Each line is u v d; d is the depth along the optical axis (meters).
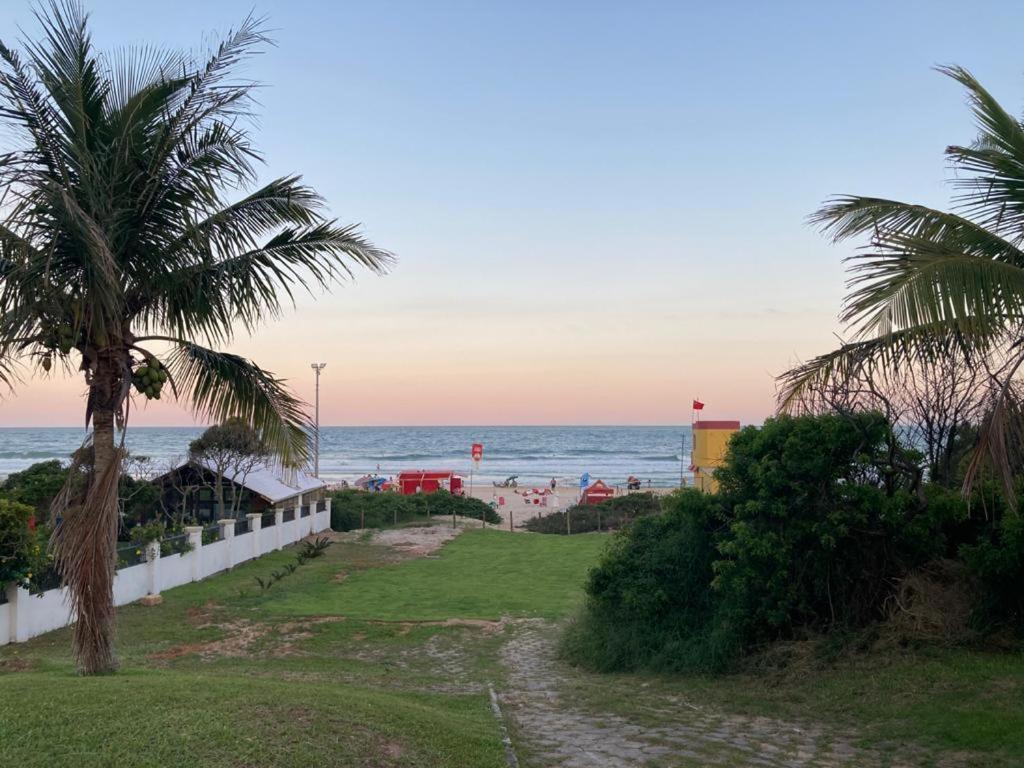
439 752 6.62
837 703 9.09
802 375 10.17
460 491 52.38
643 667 12.14
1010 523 9.73
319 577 22.84
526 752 7.39
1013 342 7.80
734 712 9.29
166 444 140.50
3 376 9.15
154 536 20.08
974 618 10.27
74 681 8.10
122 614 17.58
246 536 25.84
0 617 14.29
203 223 9.97
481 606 18.66
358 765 5.99
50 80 8.98
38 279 8.66
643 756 7.37
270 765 5.73
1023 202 8.19
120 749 5.86
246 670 12.35
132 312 10.03
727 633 11.21
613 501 42.84
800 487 10.85
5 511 14.10
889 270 7.68
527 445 158.62
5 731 6.18
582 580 22.22
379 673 12.27
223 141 9.84
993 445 7.57
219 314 10.33
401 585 21.61
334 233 10.70
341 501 38.94
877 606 11.05
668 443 164.00
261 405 10.62
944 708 8.28
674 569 12.58
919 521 10.81
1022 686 8.59
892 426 11.27
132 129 9.40
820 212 9.10
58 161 9.17
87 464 10.02
